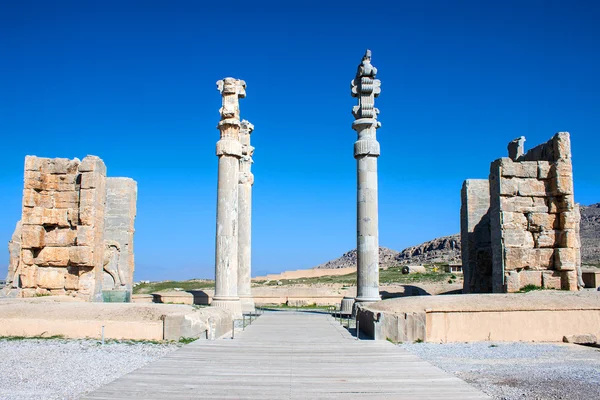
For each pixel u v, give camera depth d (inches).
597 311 759.7
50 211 969.5
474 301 763.4
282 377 470.6
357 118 1102.4
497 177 1005.2
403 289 1440.7
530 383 470.3
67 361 553.9
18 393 428.1
